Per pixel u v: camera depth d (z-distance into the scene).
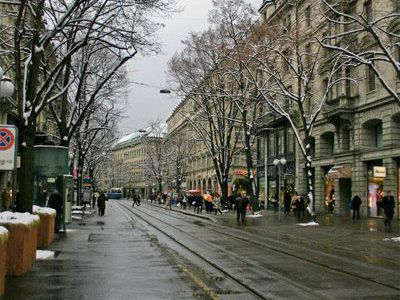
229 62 35.91
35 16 15.32
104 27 16.98
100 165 86.19
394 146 31.33
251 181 38.22
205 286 9.35
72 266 11.64
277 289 9.26
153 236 20.45
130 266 11.75
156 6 16.94
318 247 17.02
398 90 30.84
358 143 35.72
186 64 37.97
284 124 49.44
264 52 32.72
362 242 18.41
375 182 34.12
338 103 37.12
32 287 9.04
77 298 8.15
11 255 10.20
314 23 37.53
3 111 34.56
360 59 20.36
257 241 18.92
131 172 151.50
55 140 43.09
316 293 8.91
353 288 9.46
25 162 14.35
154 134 94.69
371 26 19.88
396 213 31.61
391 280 10.39
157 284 9.48
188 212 48.09
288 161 48.53
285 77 45.81
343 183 38.91
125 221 31.47
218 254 14.70
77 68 30.06
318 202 42.47
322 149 42.19
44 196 26.38
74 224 27.42
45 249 15.10
